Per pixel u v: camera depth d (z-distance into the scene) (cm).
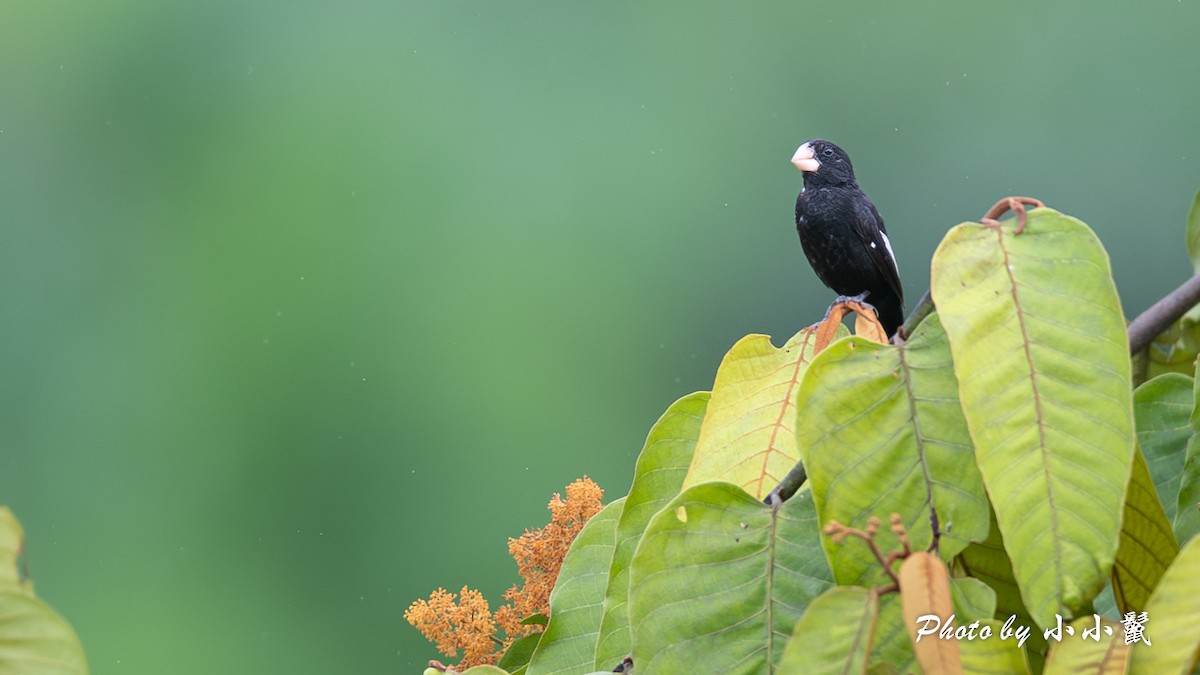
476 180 1872
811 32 1936
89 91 1923
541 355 1747
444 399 1695
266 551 1568
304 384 1692
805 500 195
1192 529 199
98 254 1834
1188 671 160
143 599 1518
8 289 1806
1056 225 185
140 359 1727
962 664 167
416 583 1557
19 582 182
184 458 1630
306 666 1475
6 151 1886
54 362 1756
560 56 1973
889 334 715
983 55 1886
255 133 1886
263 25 1941
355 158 1841
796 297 1869
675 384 1809
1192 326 228
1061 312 179
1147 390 215
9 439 1667
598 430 1725
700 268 1873
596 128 1938
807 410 187
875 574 181
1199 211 246
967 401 176
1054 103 1836
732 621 190
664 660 190
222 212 1806
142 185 1867
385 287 1764
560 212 1864
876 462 184
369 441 1658
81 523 1595
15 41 1930
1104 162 1792
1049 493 171
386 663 1488
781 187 1941
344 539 1574
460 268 1788
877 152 1894
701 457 222
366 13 1969
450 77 1930
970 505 182
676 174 1922
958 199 1833
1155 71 1816
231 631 1495
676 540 194
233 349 1714
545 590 262
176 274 1808
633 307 1822
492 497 1642
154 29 1925
